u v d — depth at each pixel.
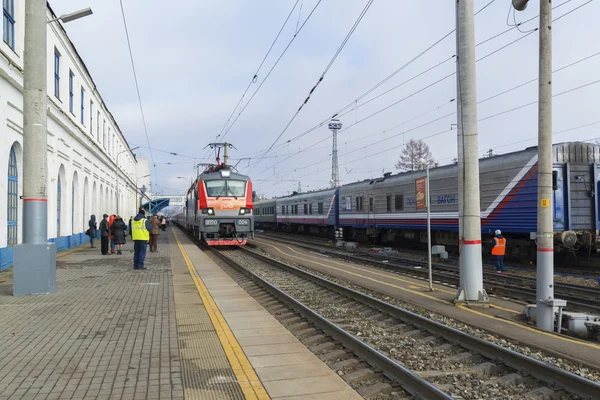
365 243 29.88
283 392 4.45
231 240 22.94
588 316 7.24
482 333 7.14
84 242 26.27
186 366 5.08
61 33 20.08
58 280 11.37
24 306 8.16
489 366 5.42
